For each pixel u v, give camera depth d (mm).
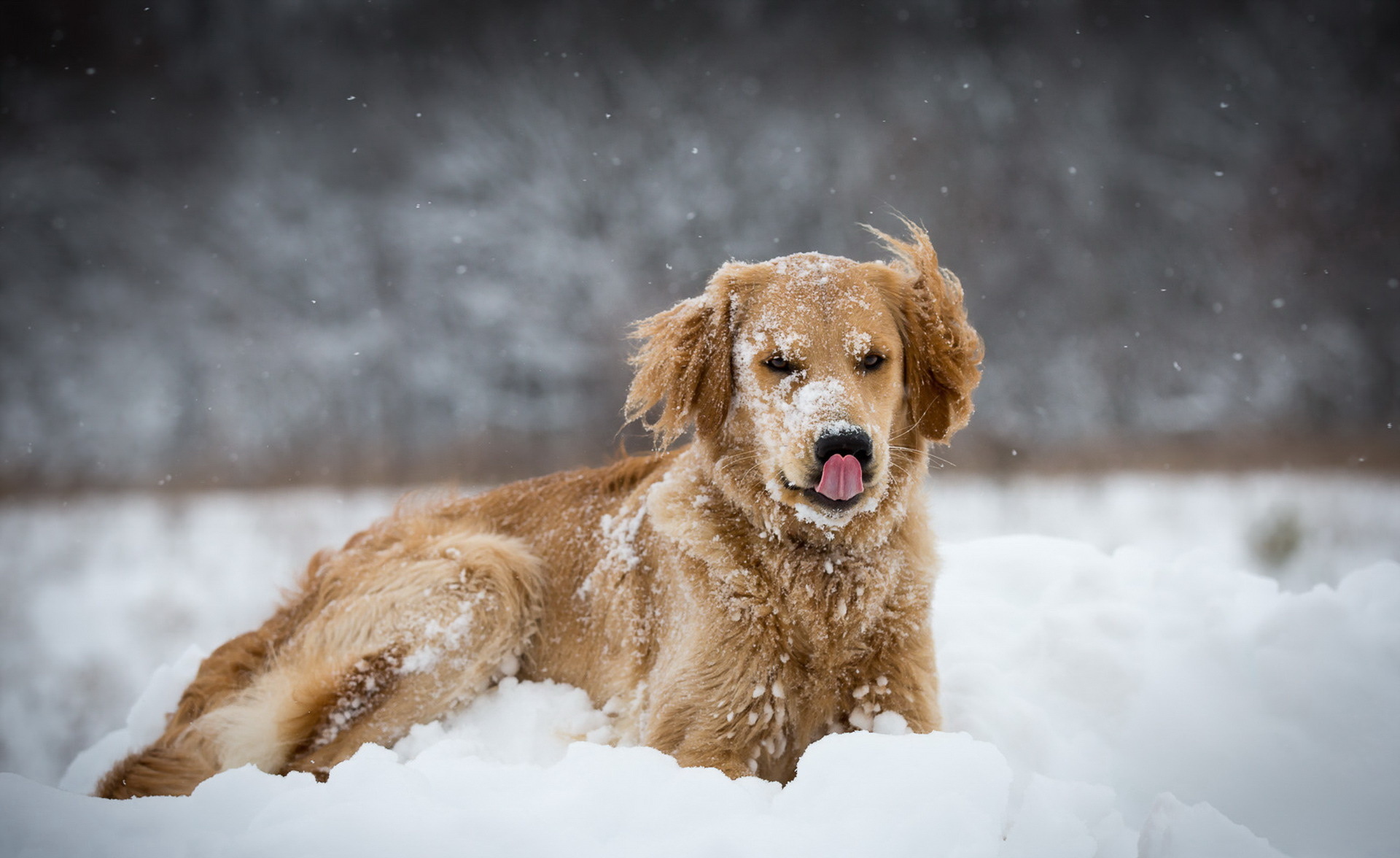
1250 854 2418
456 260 25328
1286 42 30781
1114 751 3814
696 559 3672
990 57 39344
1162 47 36094
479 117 30156
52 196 28562
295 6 44156
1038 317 25328
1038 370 23109
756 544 3607
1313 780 3385
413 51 45281
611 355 23109
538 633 4312
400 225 26812
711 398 3764
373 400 22891
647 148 28828
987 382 22828
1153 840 2570
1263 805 3355
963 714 3887
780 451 3385
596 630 4156
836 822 2514
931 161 31125
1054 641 4379
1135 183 28953
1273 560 7738
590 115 30703
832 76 43781
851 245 28703
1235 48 31719
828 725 3619
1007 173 30531
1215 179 28359
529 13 44875
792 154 30781
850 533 3557
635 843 2439
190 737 3945
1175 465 16812
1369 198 26281
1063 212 28688
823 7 48688
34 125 32250
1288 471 15375
